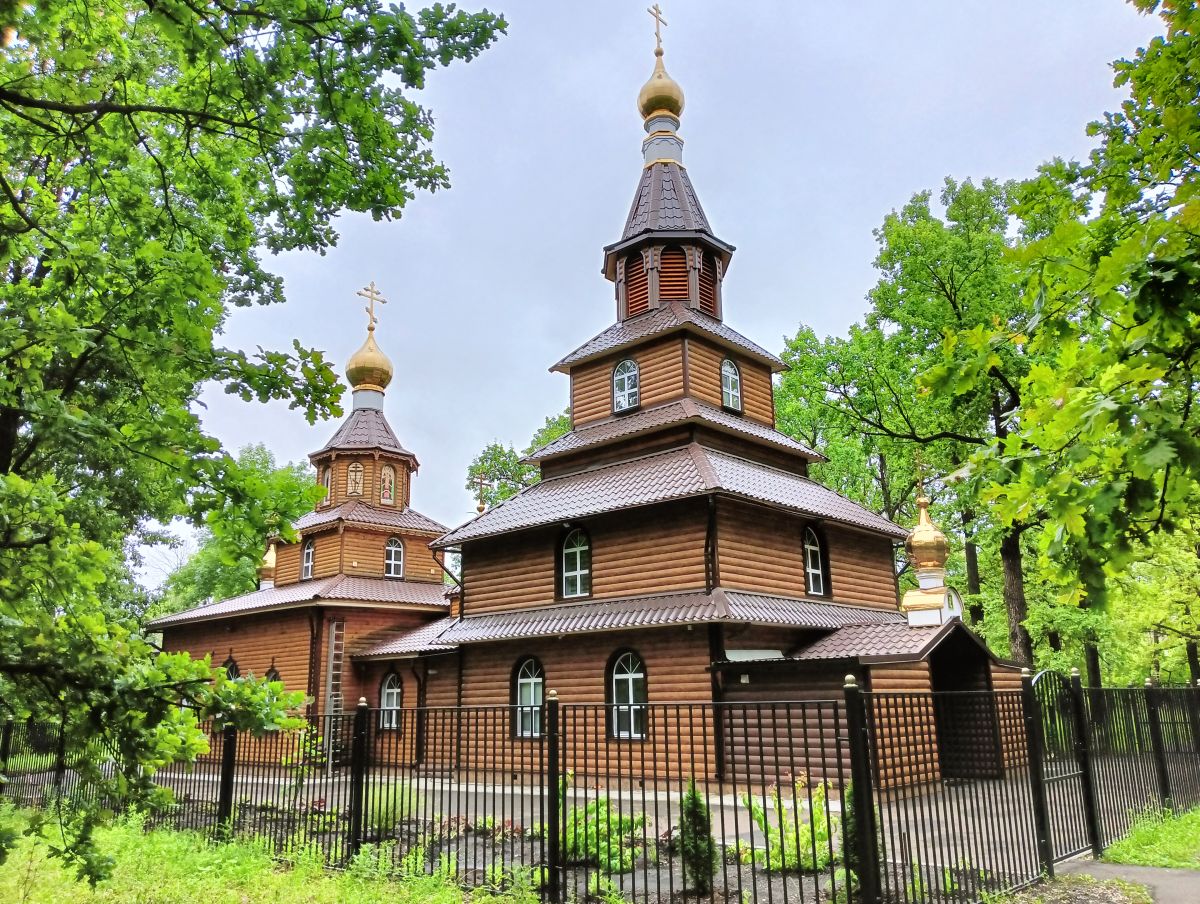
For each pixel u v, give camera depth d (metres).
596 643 19.64
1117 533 3.09
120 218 7.00
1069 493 3.09
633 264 26.30
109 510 22.77
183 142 7.42
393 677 27.58
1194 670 33.00
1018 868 9.25
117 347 5.50
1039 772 9.91
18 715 6.02
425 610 30.84
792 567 20.91
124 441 5.43
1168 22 3.79
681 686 17.94
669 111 27.70
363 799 11.01
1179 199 3.17
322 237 7.42
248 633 30.91
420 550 33.72
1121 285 3.16
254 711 5.87
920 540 19.31
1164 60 3.79
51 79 5.97
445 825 12.41
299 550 33.34
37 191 6.63
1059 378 3.37
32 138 6.80
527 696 20.97
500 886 9.19
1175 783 13.91
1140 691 13.57
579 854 10.14
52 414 5.03
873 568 24.14
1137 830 11.58
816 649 18.39
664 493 19.19
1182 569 29.16
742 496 18.83
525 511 22.53
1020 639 26.14
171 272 5.62
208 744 5.89
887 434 27.64
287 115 6.24
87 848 5.98
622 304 26.28
